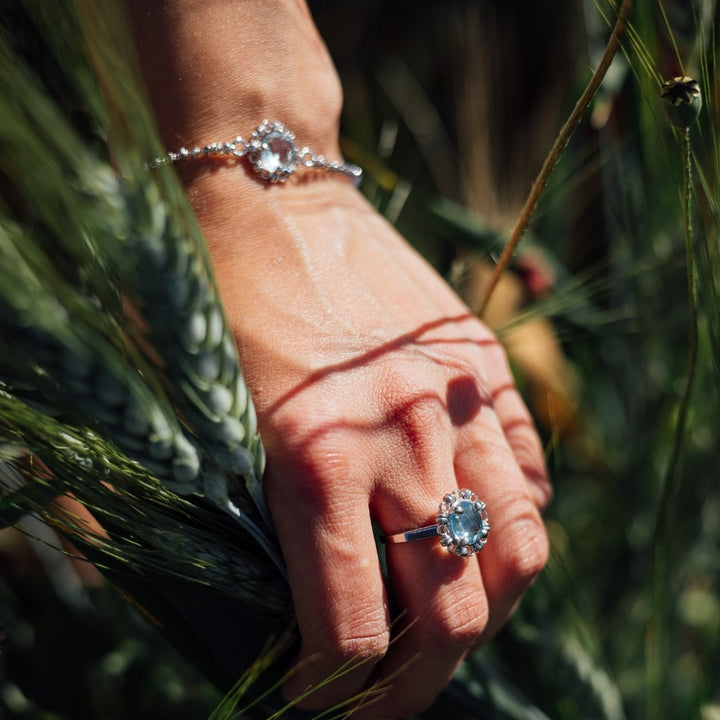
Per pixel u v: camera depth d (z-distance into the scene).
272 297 0.29
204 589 0.27
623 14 0.25
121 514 0.25
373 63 0.67
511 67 0.66
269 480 0.26
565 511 0.44
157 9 0.29
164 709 0.35
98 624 0.35
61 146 0.20
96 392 0.22
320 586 0.26
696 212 0.28
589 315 0.39
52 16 0.21
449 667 0.27
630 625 0.41
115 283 0.22
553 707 0.33
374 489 0.27
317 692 0.27
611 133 0.39
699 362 0.36
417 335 0.29
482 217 0.54
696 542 0.40
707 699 0.35
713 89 0.27
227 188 0.30
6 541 0.38
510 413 0.32
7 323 0.21
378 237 0.32
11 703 0.32
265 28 0.31
